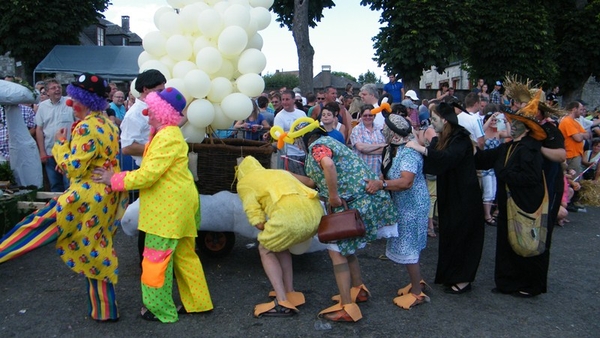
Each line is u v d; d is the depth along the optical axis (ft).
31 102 21.22
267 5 17.78
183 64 15.66
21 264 17.53
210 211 16.10
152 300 12.86
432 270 17.98
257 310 13.71
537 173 14.43
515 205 14.84
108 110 26.50
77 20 72.02
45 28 68.85
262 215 13.73
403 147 14.28
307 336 12.68
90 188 12.08
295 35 45.19
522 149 14.66
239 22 15.61
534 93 15.33
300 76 45.57
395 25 63.67
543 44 70.59
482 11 70.18
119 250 19.19
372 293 15.66
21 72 71.26
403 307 14.39
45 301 14.43
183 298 13.70
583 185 32.42
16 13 67.21
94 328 12.85
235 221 16.30
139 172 12.05
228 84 15.90
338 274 13.41
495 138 23.18
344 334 12.82
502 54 70.28
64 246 12.30
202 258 18.24
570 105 28.96
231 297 14.97
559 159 14.96
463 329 13.23
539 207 14.62
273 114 30.66
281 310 13.62
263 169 14.47
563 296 15.71
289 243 13.23
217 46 15.94
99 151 12.12
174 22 15.87
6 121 22.18
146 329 12.86
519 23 69.41
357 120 25.26
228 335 12.64
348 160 13.56
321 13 56.18
